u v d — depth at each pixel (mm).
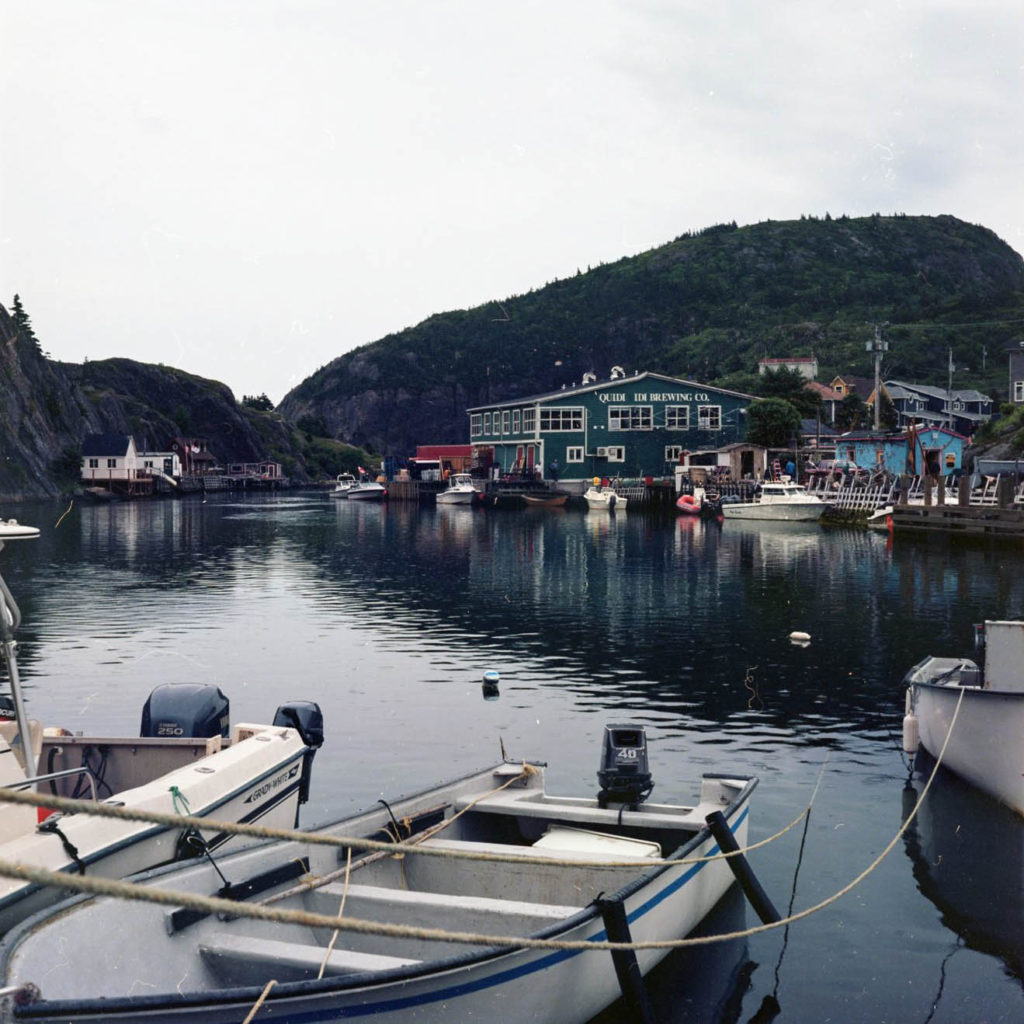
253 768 8930
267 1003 5211
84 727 14898
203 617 25141
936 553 39438
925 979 7711
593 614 24953
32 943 5430
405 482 101000
